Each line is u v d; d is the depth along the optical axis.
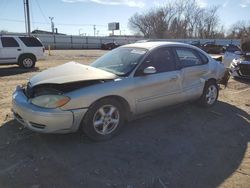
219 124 5.57
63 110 4.04
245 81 10.60
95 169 3.72
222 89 8.91
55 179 3.49
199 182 3.57
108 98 4.45
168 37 75.44
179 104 5.77
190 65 5.86
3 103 6.60
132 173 3.68
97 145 4.38
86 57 25.39
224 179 3.66
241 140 4.87
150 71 4.80
